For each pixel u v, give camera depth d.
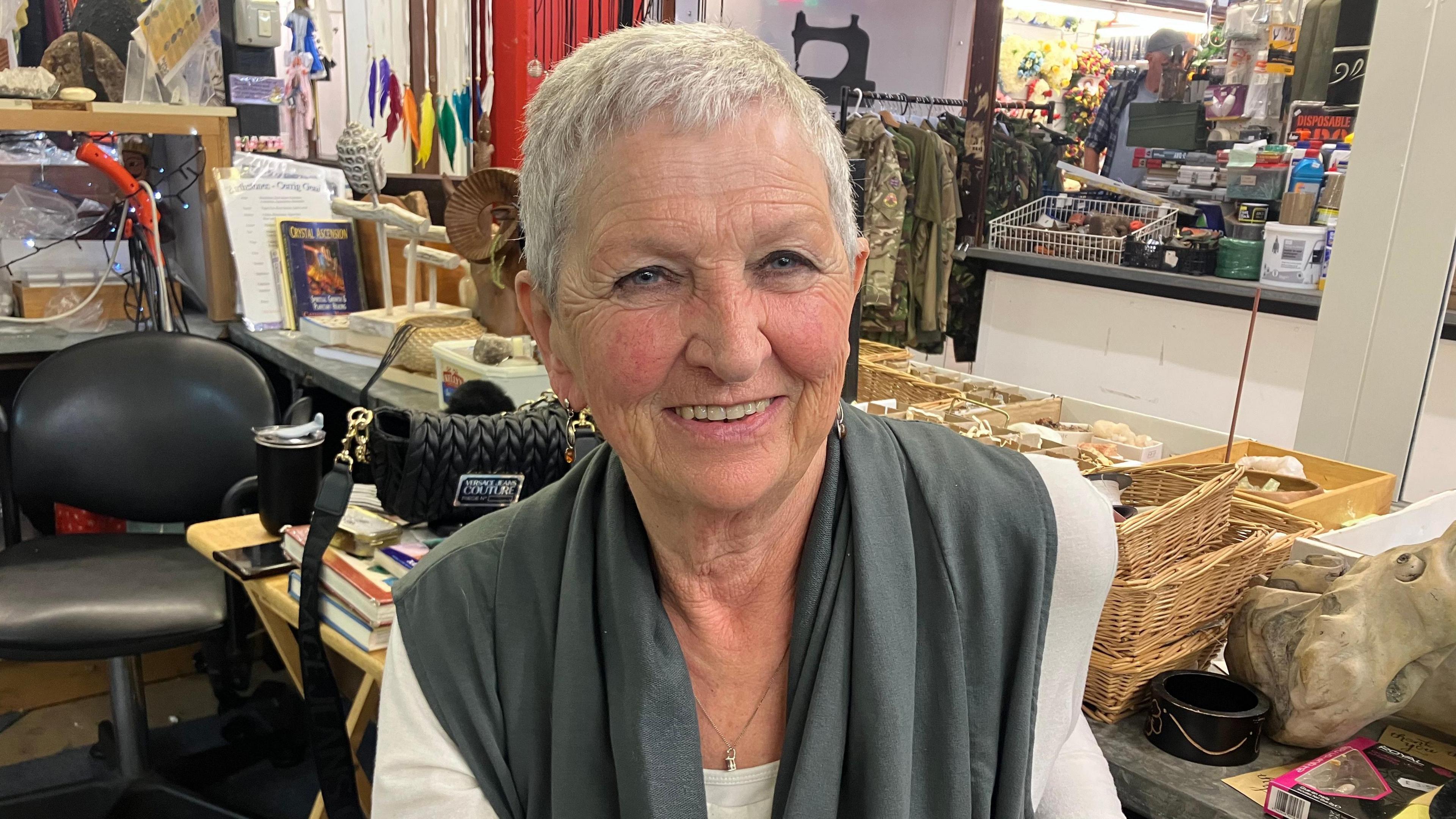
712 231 0.66
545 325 0.81
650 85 0.66
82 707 2.62
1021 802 0.81
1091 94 4.66
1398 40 2.05
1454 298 2.63
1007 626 0.82
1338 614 1.07
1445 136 2.02
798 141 0.69
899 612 0.79
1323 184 3.26
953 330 4.79
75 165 3.16
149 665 2.82
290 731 2.54
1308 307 3.21
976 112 4.44
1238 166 3.54
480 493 1.41
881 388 2.50
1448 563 1.01
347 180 2.87
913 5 5.46
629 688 0.78
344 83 4.17
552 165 0.71
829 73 5.30
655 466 0.73
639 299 0.70
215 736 2.52
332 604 1.46
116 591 2.00
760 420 0.73
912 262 4.45
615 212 0.68
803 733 0.78
